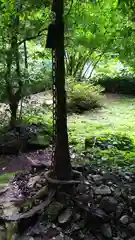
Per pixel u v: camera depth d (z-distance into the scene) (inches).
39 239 89.4
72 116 233.5
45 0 101.1
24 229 93.1
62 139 99.9
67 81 264.7
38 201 101.4
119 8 94.3
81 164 124.6
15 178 122.3
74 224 92.4
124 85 322.7
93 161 135.5
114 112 246.5
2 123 181.6
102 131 188.4
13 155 156.2
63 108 97.8
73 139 170.2
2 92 170.1
